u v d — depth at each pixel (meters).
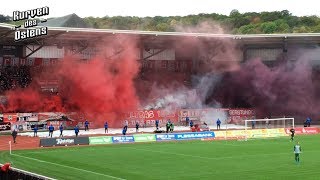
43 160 40.50
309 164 36.91
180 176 31.95
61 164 38.03
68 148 50.59
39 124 71.19
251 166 36.12
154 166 36.78
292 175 31.67
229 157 41.94
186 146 52.31
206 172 33.50
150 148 50.41
